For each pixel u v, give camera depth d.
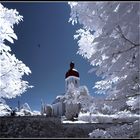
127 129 7.00
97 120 10.88
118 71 6.99
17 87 13.31
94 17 7.59
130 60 6.62
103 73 7.13
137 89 7.12
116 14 6.14
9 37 12.26
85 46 9.81
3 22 12.08
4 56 12.77
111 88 7.72
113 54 6.46
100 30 8.23
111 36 6.60
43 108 20.77
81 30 9.87
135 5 6.09
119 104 7.39
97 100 7.56
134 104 7.86
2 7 12.40
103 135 6.91
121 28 6.33
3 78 12.74
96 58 6.84
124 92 7.13
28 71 13.29
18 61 13.02
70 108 14.04
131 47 6.32
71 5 8.12
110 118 10.95
